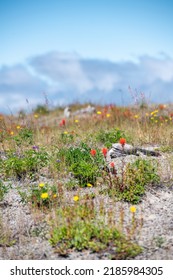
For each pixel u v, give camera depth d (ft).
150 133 36.91
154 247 19.29
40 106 65.62
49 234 20.68
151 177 25.67
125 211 22.82
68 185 25.58
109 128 41.06
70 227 19.97
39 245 20.01
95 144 34.37
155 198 24.32
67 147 33.22
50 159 29.35
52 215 22.20
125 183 24.94
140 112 45.93
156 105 50.75
